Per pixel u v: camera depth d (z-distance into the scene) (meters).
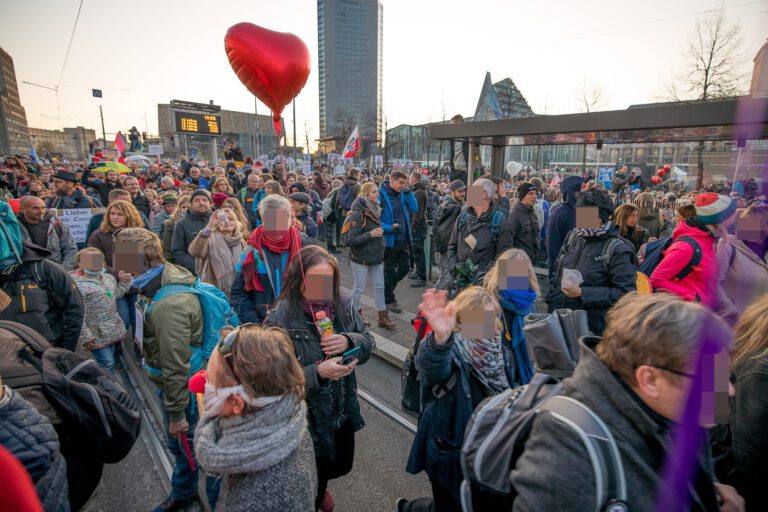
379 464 2.99
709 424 0.99
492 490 1.29
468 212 4.31
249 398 1.29
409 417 3.49
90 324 3.62
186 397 2.23
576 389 1.10
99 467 1.77
